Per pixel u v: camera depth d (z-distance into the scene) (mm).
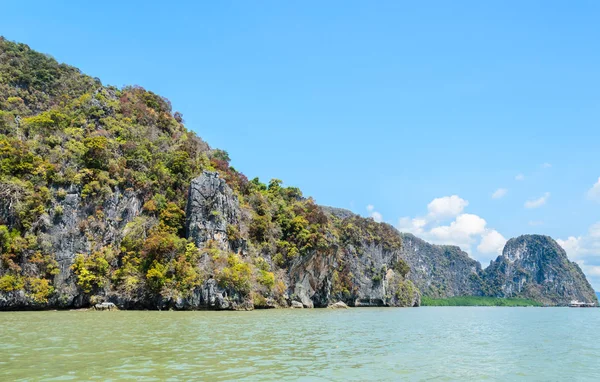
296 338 28562
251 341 26125
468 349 26484
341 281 114625
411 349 25328
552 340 33188
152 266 60781
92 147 66750
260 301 69062
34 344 22781
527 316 79188
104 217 63656
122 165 69688
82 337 25969
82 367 16984
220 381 15289
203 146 93125
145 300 59656
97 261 59531
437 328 42188
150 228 65688
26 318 41312
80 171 64688
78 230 60844
